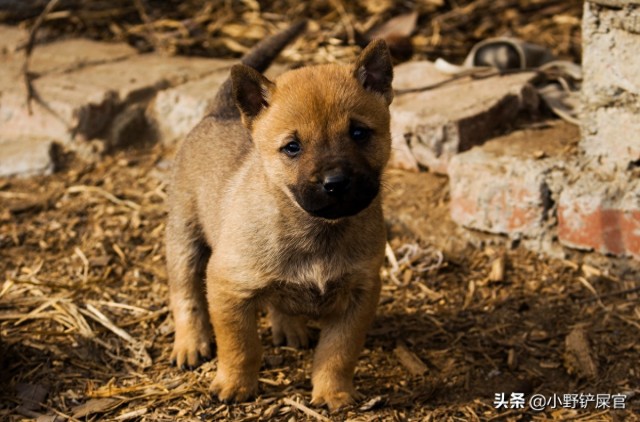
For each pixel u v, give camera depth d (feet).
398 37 5.82
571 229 4.56
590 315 4.36
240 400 3.98
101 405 4.00
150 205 5.11
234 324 3.92
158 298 4.54
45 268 4.73
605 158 4.53
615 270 4.51
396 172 5.08
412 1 6.45
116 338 4.33
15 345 4.27
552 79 5.37
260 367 4.17
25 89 5.53
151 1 6.75
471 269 4.64
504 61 5.50
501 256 4.64
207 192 4.15
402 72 5.51
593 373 4.10
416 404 3.99
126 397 4.03
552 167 4.61
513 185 4.63
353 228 3.84
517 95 5.08
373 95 3.85
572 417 3.95
